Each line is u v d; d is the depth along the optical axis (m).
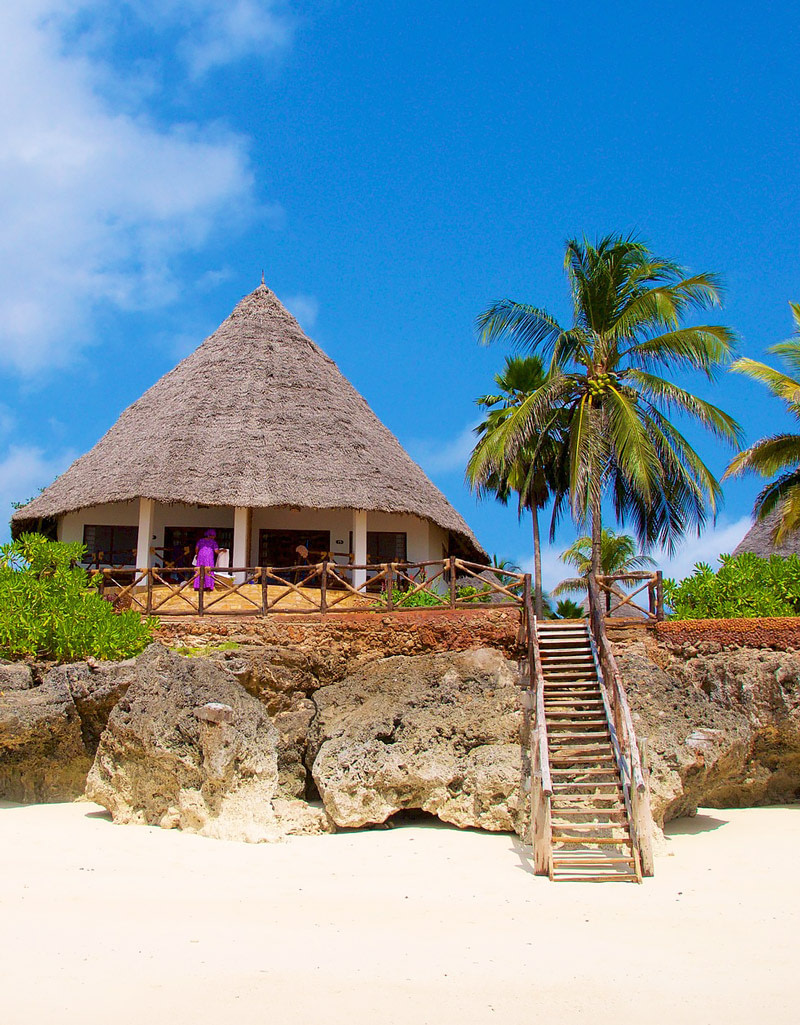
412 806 15.02
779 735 17.47
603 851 13.25
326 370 27.69
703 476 22.28
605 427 22.61
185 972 8.42
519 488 27.31
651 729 15.52
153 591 21.67
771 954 9.11
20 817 14.95
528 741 15.09
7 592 17.42
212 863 12.45
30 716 15.68
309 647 17.34
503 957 8.96
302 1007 7.68
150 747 14.35
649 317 22.80
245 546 23.19
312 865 12.52
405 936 9.58
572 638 17.67
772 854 13.73
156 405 25.78
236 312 28.38
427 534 26.72
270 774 14.56
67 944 9.10
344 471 23.72
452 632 17.31
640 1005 7.82
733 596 20.19
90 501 22.66
